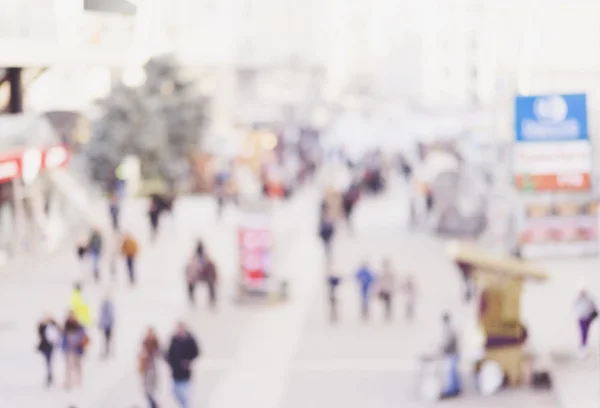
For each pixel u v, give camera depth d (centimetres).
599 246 2748
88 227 3600
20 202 3078
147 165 4506
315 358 1812
